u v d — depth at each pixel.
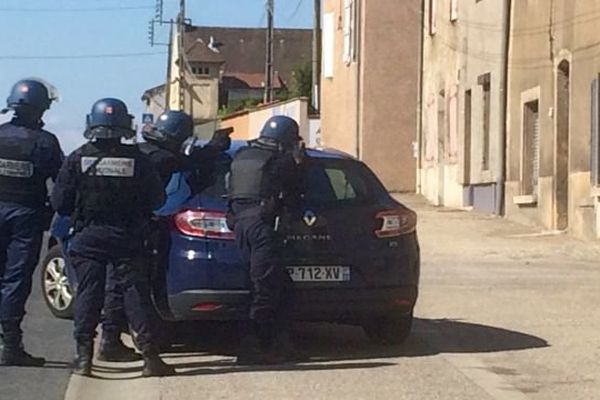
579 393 16.86
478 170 56.53
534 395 16.69
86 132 17.25
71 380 17.38
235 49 192.62
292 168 18.11
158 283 18.16
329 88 85.31
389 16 74.56
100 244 17.27
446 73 64.56
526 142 49.50
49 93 18.06
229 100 175.62
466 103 59.66
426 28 70.25
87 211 17.22
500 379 17.72
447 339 21.31
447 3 64.25
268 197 17.88
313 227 18.36
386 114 74.81
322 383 17.16
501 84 52.25
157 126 18.77
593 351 20.16
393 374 17.91
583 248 38.69
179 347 20.14
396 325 20.05
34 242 18.06
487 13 54.97
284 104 93.38
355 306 18.69
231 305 18.00
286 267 18.17
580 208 42.12
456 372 18.14
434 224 48.38
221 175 18.70
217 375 17.73
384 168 74.88
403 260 19.08
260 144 18.09
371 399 16.17
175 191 18.58
